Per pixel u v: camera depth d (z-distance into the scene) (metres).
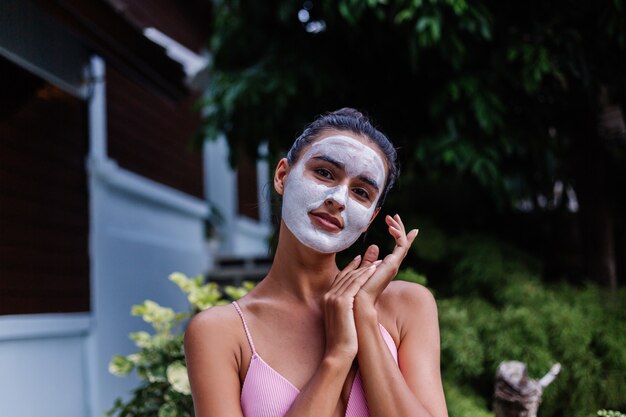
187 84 5.30
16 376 3.74
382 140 1.62
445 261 4.27
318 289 1.58
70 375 4.38
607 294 3.86
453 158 3.74
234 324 1.50
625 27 3.75
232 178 8.77
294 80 4.10
